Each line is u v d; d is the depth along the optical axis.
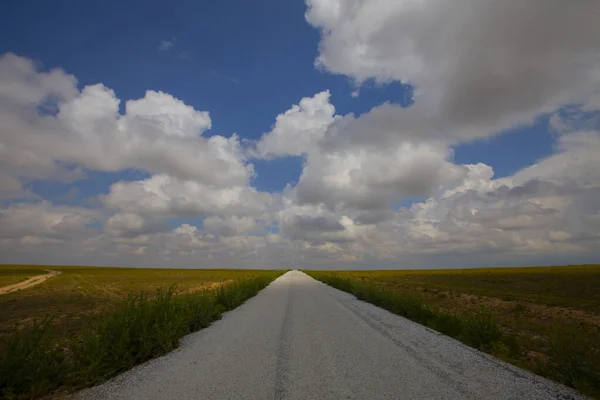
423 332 9.95
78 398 4.86
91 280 52.84
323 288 31.22
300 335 9.33
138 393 4.93
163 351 7.33
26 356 5.24
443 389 5.04
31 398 4.93
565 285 39.62
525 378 5.77
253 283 25.47
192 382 5.36
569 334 6.80
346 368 6.11
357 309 15.64
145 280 53.88
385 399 4.62
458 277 64.12
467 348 7.97
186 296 12.16
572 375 5.80
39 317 16.05
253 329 10.31
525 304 22.53
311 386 5.13
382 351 7.45
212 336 9.24
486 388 5.15
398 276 72.38
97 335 6.84
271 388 5.04
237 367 6.20
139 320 7.38
